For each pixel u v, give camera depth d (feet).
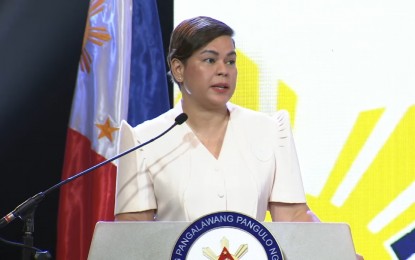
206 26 22.80
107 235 16.62
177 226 16.49
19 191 40.75
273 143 23.58
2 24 40.47
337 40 35.47
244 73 36.52
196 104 23.44
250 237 16.22
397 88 34.55
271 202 23.52
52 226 40.65
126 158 23.17
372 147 34.73
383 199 34.47
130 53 35.27
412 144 34.24
